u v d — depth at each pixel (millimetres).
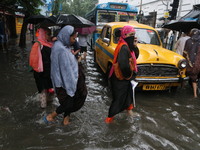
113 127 3492
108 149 2879
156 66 4754
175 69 4887
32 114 3820
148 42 6039
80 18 4988
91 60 9805
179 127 3639
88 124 3557
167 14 11430
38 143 2947
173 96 5246
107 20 12023
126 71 3223
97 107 4293
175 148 2984
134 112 4098
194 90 5285
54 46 3059
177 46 6109
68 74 3023
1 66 7477
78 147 2900
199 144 3131
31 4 11758
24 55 10047
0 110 3916
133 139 3162
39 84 3938
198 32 5152
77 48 4566
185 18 6320
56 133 3227
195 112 4324
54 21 4562
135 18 12305
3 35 10930
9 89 5113
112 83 3494
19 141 2967
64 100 3178
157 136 3293
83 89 3303
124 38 3299
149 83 4852
